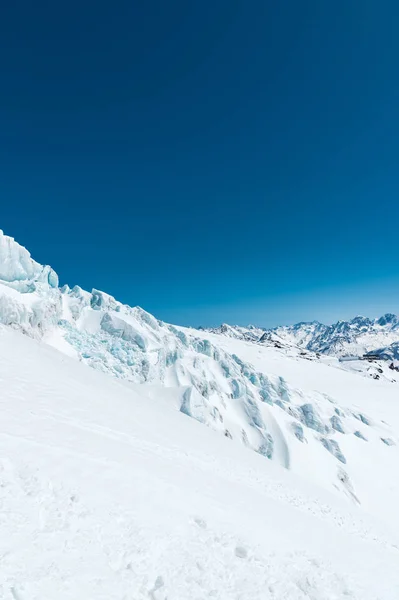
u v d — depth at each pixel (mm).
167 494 12859
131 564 8719
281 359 129625
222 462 23188
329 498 29312
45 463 11195
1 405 14414
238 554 11227
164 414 31609
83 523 9297
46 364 25109
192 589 8844
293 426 50312
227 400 54312
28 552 7656
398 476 50875
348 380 117875
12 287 41156
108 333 51438
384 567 15188
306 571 11820
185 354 61344
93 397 23016
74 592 7219
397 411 86875
